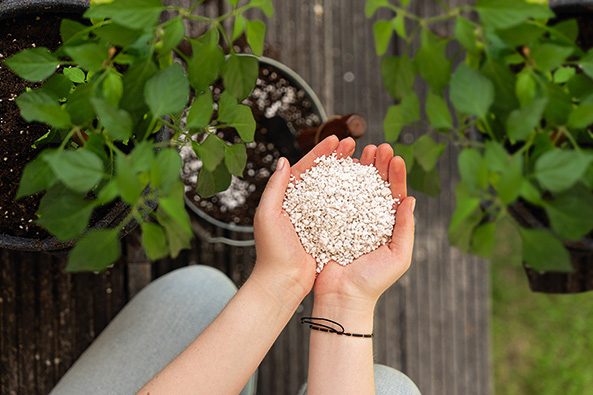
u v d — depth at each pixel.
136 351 0.86
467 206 0.67
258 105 0.93
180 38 0.67
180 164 0.65
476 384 1.07
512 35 0.68
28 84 0.77
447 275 1.07
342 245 0.78
